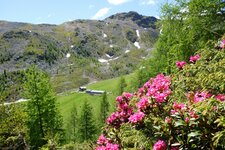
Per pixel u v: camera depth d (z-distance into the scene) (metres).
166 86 7.55
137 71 39.91
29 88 42.28
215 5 18.17
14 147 24.38
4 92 37.22
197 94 6.99
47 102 42.75
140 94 8.65
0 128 30.47
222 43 9.00
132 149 6.39
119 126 8.22
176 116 5.60
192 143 5.28
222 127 5.14
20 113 34.47
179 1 20.42
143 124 6.61
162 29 23.64
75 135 79.25
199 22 18.59
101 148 6.89
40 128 42.88
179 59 19.52
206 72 8.34
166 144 5.69
